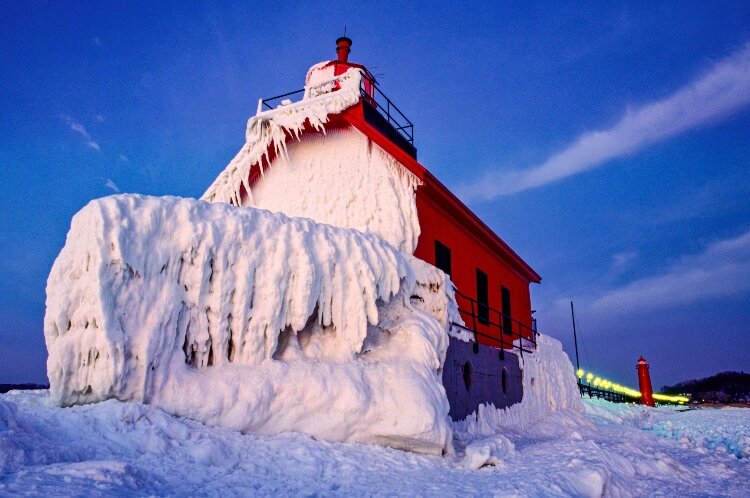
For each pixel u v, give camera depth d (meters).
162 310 6.43
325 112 13.91
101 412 5.51
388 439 7.96
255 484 5.27
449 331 11.71
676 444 14.28
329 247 8.45
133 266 6.25
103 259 6.02
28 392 7.45
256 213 7.83
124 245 6.18
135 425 5.51
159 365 6.29
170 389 6.29
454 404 11.52
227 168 15.34
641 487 8.41
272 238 7.74
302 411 7.18
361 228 13.08
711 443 16.58
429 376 9.02
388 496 5.63
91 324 6.05
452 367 11.65
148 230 6.47
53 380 5.98
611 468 8.45
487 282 17.61
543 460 8.35
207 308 7.00
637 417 25.33
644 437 15.09
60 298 6.03
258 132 14.72
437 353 10.05
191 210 7.02
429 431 7.95
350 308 8.74
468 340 12.80
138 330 6.23
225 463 5.64
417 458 7.64
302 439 6.87
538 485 6.39
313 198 14.09
